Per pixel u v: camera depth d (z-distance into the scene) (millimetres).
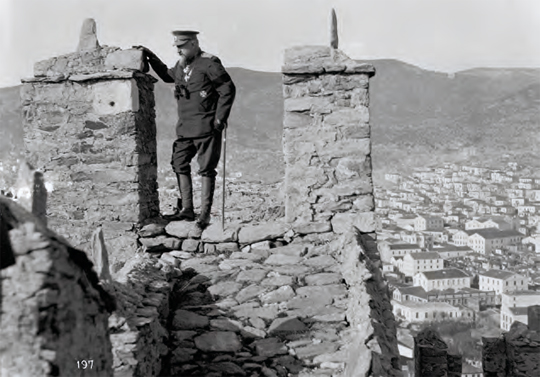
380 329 5586
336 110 7984
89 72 8102
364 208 7945
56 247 3059
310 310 6387
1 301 2957
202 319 6219
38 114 8164
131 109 8008
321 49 8133
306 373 5398
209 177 8125
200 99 8047
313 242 7887
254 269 7289
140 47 8305
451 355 10773
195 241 7918
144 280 6277
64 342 3074
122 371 4523
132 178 8039
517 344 10227
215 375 5434
